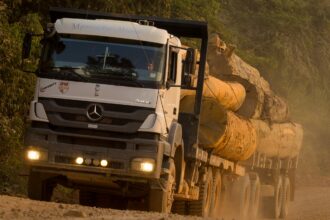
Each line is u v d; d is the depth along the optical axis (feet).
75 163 100.63
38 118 101.24
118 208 120.57
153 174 99.86
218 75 151.33
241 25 334.65
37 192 105.70
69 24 103.19
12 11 151.84
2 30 125.80
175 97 106.52
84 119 100.63
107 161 100.22
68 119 100.83
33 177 105.60
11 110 125.29
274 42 326.85
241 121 135.03
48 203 93.25
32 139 101.14
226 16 335.88
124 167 100.12
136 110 100.42
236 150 132.36
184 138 113.91
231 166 137.18
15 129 125.70
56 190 130.41
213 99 121.29
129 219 80.89
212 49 151.43
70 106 100.89
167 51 102.63
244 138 134.82
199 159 116.26
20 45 133.28
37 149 100.99
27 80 128.77
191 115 114.01
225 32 288.10
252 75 159.84
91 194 121.29
